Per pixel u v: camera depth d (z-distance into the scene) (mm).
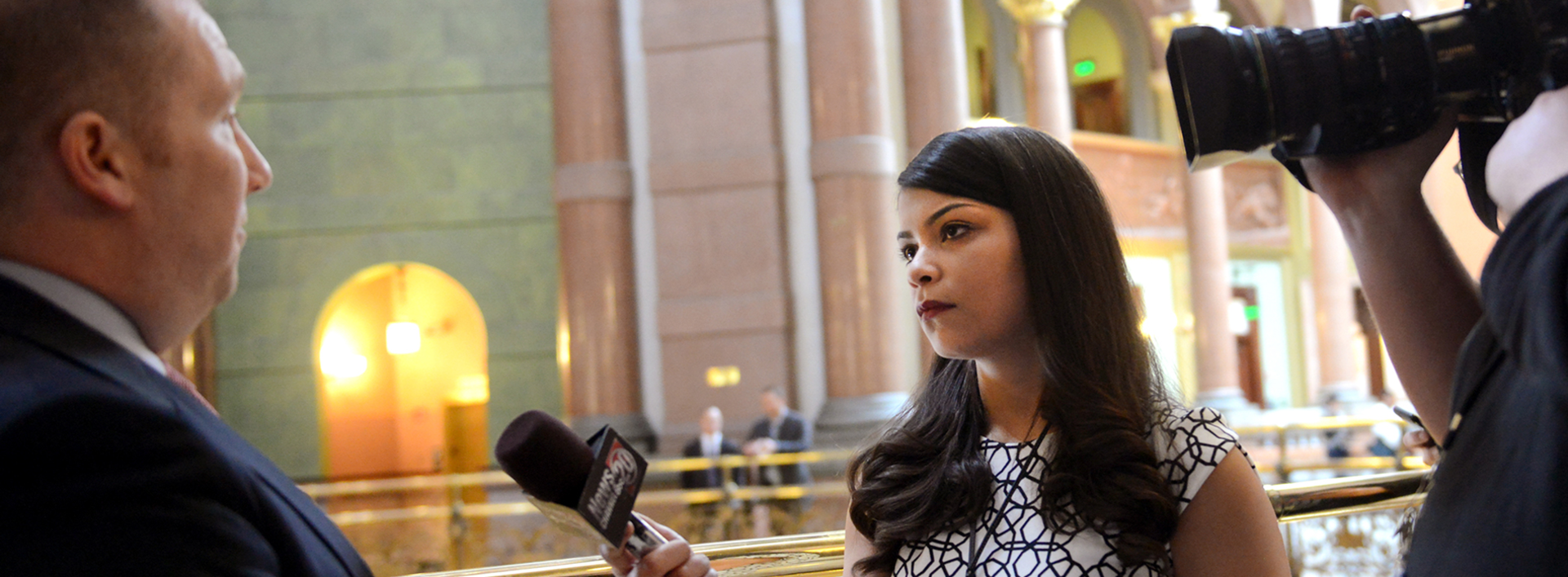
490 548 8828
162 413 826
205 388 12539
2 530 746
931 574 1377
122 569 756
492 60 12922
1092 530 1283
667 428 11398
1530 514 832
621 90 11781
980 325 1342
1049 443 1358
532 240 12836
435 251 12891
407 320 18000
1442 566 907
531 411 1014
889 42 11500
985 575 1330
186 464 817
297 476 12797
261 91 12930
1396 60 1098
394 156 12930
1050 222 1340
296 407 12844
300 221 12883
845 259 10930
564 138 11750
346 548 998
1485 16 1083
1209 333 17078
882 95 11125
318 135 12922
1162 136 19297
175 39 968
